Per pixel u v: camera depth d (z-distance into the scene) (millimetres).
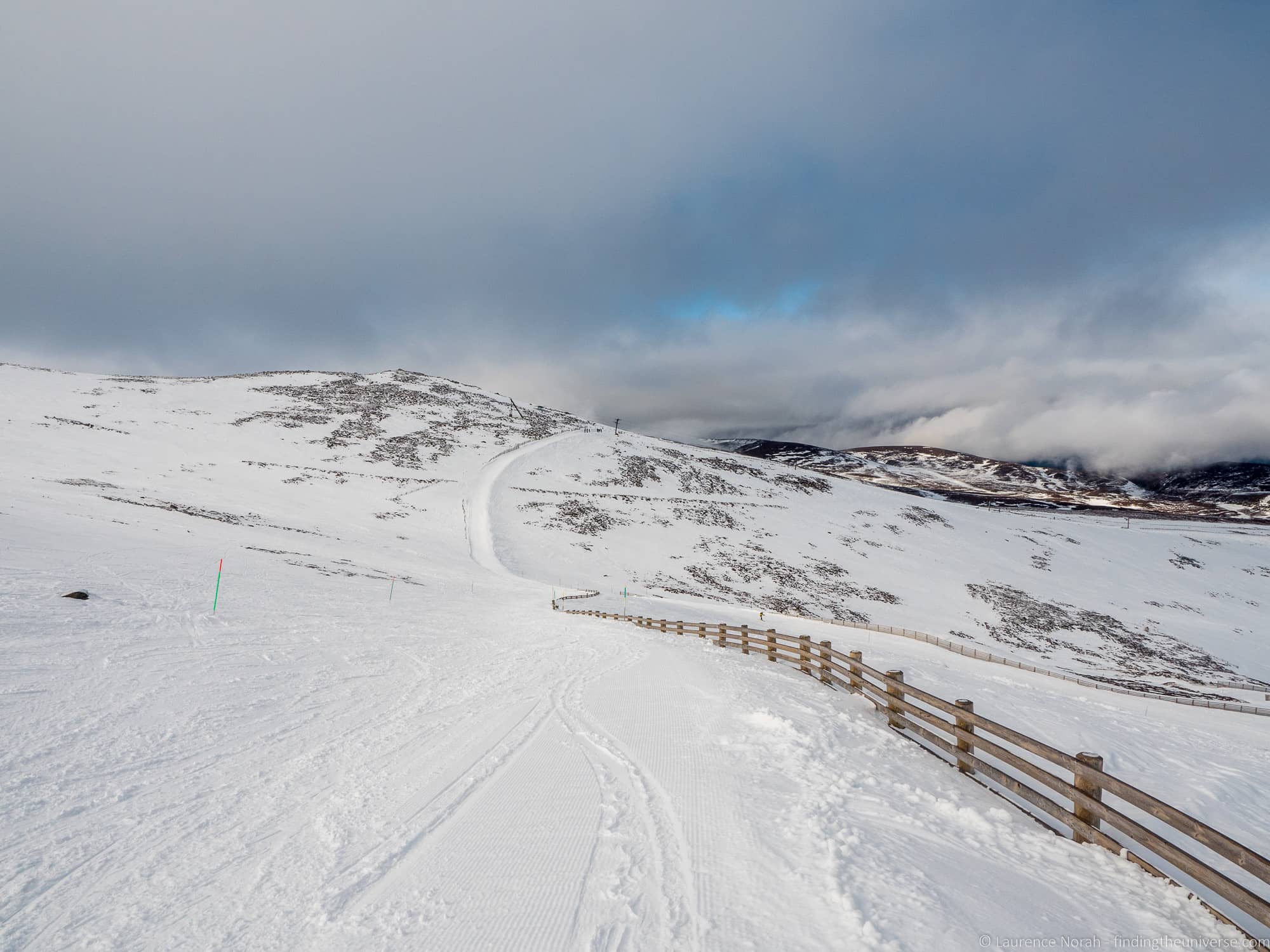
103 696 9789
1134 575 72688
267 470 67938
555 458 87688
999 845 5375
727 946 3781
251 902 4559
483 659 15008
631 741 7934
